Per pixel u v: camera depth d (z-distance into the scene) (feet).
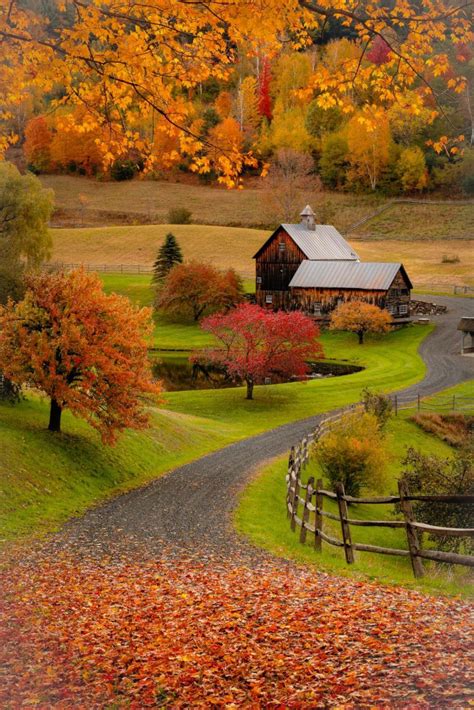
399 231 450.71
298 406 178.29
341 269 301.63
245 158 29.86
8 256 240.73
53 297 97.04
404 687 26.40
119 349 100.12
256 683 29.14
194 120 29.84
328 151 531.50
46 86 28.68
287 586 45.52
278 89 561.84
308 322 184.44
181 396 187.93
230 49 28.50
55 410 100.12
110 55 27.48
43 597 44.52
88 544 64.44
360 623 34.68
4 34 27.14
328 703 26.22
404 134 499.51
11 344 97.04
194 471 108.88
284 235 319.06
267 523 77.56
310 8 26.86
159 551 62.28
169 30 27.20
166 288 310.86
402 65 28.30
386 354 247.50
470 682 25.89
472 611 35.81
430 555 46.14
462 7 26.50
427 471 90.89
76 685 30.50
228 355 187.62
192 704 28.07
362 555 65.67
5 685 30.68
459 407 172.04
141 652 33.68
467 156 484.33
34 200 258.78
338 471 109.81
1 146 33.71
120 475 99.45
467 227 443.73
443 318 288.71
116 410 97.14
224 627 36.60
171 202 510.17
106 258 392.88
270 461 118.62
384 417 152.87
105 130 30.27
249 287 341.21
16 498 76.84
